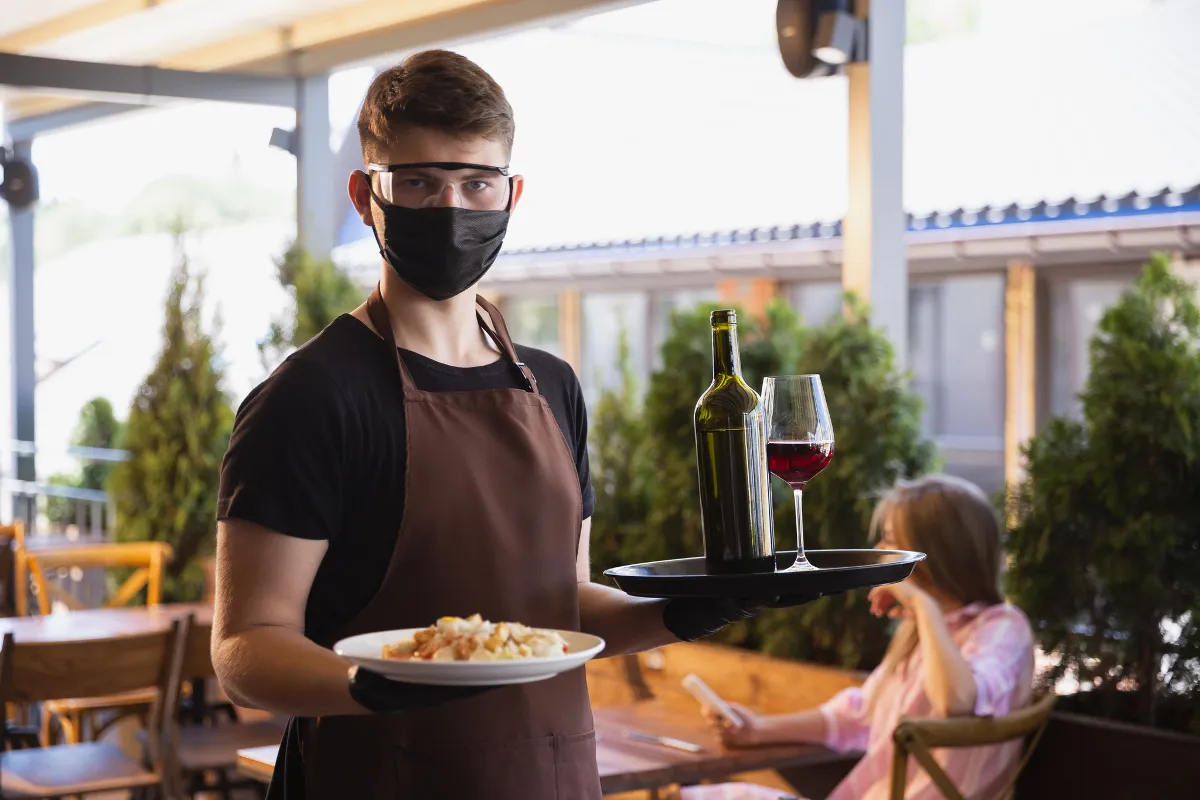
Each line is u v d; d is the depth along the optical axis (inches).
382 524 60.2
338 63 265.7
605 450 176.9
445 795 60.1
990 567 123.3
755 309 325.1
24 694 143.7
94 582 278.1
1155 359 122.3
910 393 153.6
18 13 293.6
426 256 59.9
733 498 62.7
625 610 66.3
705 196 370.9
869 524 147.0
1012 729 111.7
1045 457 129.3
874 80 161.8
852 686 133.4
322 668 51.9
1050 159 289.7
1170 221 238.2
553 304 399.5
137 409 243.3
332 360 60.1
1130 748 116.9
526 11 222.7
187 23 281.6
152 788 152.5
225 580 57.3
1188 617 121.3
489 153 60.6
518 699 61.6
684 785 145.9
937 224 279.1
